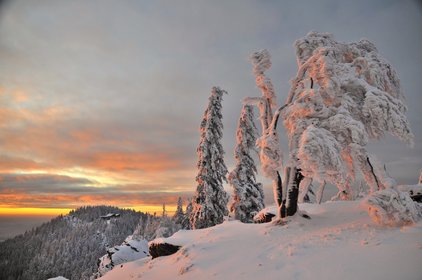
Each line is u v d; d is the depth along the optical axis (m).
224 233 13.52
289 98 14.47
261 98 15.63
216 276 8.68
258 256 9.29
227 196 25.12
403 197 9.48
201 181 24.70
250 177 25.97
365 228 9.77
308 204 16.56
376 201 9.74
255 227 13.48
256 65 15.57
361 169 11.73
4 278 144.62
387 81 12.95
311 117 12.51
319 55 12.76
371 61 13.18
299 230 11.52
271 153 13.11
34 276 139.00
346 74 13.06
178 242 14.07
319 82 12.73
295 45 14.73
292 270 7.53
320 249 8.55
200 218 23.42
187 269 10.17
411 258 6.56
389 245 7.68
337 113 11.98
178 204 45.41
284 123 13.26
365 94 12.14
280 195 13.70
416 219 9.34
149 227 47.56
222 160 25.16
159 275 11.24
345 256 7.59
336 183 10.58
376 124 12.25
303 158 10.52
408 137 11.20
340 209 13.95
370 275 6.24
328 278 6.59
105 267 22.62
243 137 26.16
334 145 10.90
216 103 25.83
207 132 24.80
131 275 13.21
